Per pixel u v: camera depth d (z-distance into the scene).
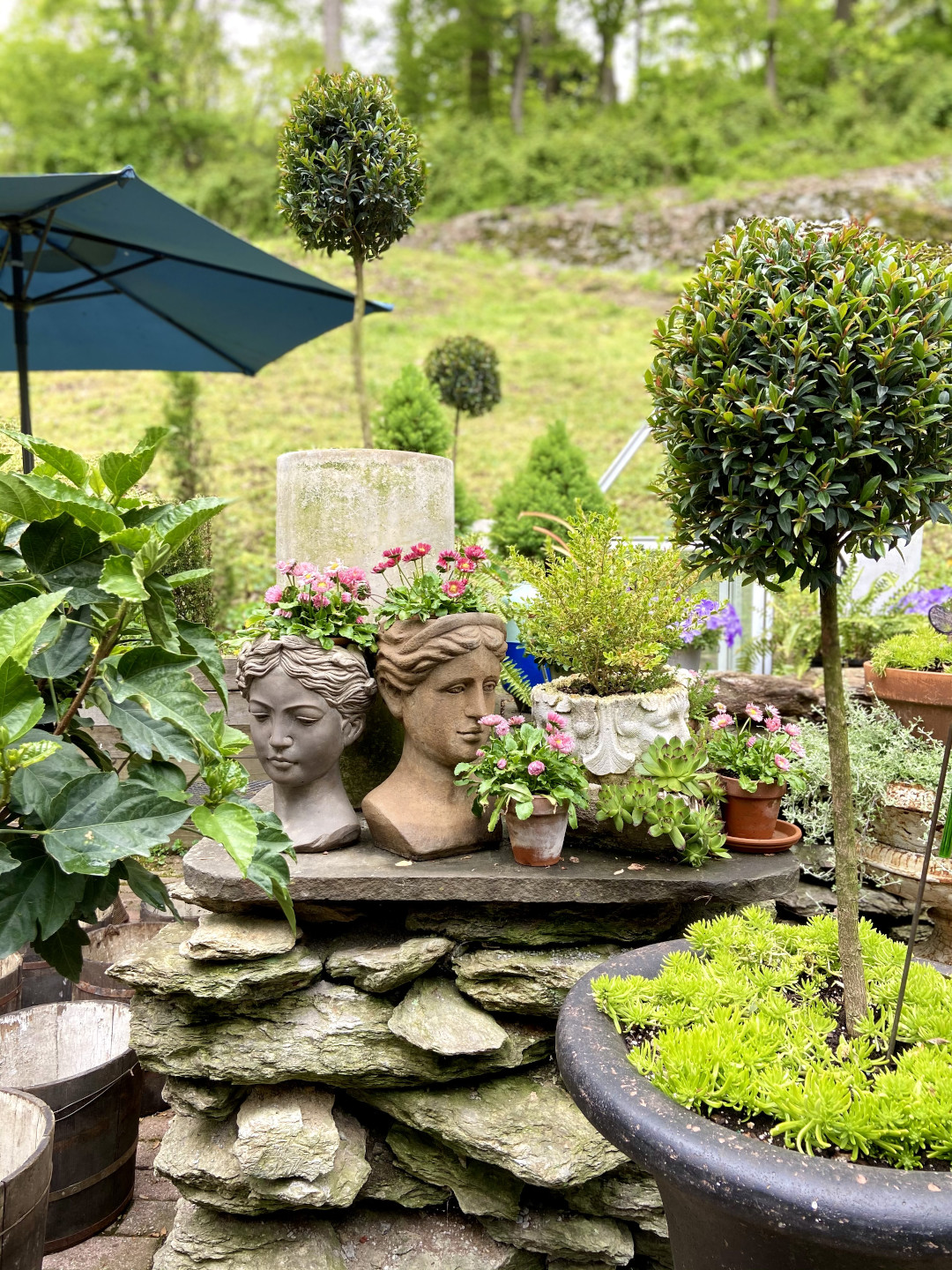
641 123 21.14
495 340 13.33
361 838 2.31
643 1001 1.57
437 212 19.19
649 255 16.67
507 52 24.16
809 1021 1.49
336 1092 2.10
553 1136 1.88
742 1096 1.28
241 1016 2.03
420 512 2.62
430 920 2.10
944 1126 1.19
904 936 2.75
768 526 1.37
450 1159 2.04
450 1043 1.87
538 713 2.26
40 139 20.08
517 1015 2.06
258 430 9.95
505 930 2.09
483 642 2.11
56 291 4.39
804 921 2.71
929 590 3.66
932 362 1.30
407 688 2.15
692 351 1.44
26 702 1.20
